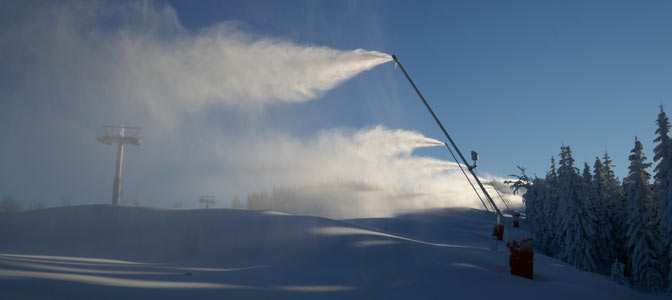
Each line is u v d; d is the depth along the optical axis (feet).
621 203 155.84
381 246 62.75
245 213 96.17
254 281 38.29
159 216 95.09
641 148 139.33
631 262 143.23
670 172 122.31
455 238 151.94
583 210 138.72
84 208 102.01
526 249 52.60
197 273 41.22
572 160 142.61
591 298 45.55
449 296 39.01
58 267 33.99
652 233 134.21
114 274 34.40
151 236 80.53
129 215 95.96
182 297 26.99
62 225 88.58
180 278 36.14
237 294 30.71
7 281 23.17
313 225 81.51
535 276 55.06
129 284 28.71
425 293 39.40
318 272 46.75
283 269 47.37
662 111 127.13
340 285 40.57
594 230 139.33
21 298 20.39
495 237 82.28
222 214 95.20
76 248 73.92
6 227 86.48
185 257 66.18
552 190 163.32
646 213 134.21
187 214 96.53
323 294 35.27
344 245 62.95
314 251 59.77
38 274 27.07
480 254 70.54
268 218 90.02
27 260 36.52
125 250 72.59
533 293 43.37
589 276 59.47
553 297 43.01
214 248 70.13
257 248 66.80
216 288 31.91
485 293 41.39
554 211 159.33
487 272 52.49
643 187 136.36
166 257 67.56
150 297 25.58
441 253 61.36
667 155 124.06
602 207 153.69
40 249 72.84
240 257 61.93
